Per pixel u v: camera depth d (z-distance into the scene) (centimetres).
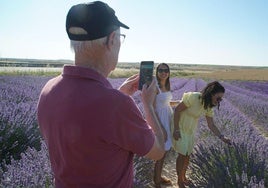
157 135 159
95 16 135
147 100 167
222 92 457
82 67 139
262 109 1326
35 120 568
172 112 485
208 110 473
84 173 139
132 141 136
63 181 146
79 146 133
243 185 356
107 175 138
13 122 492
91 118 131
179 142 470
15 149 480
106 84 140
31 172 322
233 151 447
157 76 465
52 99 143
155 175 485
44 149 395
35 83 1667
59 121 137
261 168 402
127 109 133
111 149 135
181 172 483
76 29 138
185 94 466
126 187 145
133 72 5159
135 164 448
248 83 4203
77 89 136
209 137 659
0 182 329
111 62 147
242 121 889
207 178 429
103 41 140
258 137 537
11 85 1371
